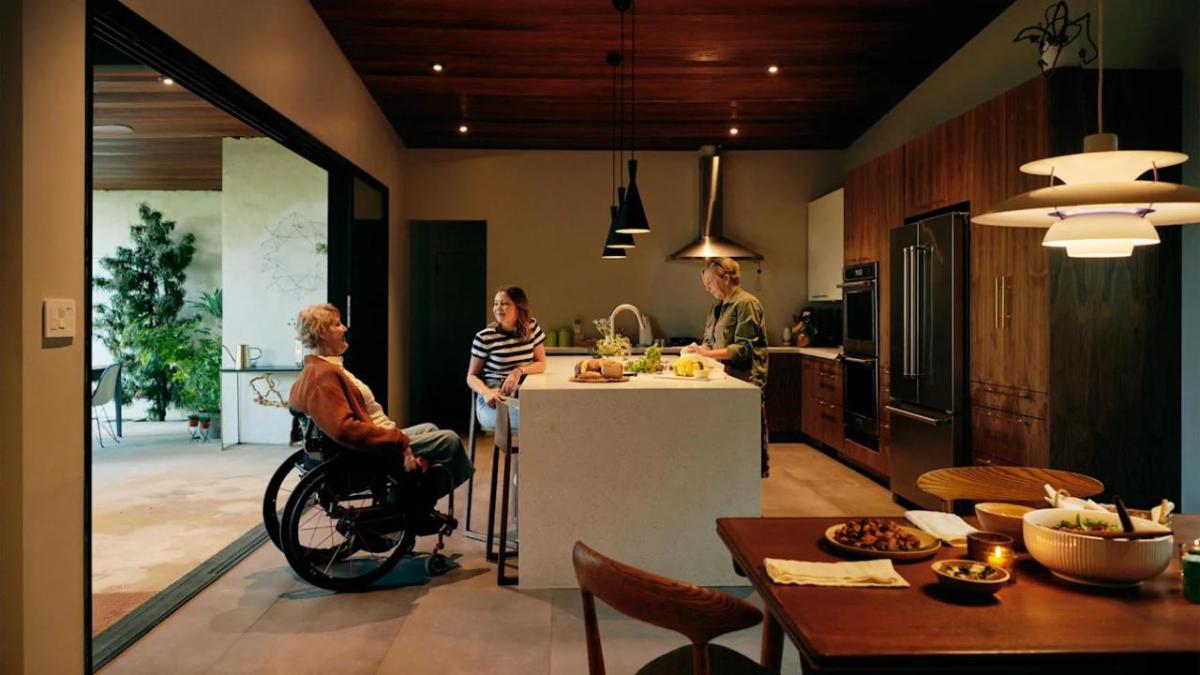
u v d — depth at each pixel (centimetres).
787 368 709
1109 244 150
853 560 160
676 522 334
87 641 234
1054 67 351
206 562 363
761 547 169
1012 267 378
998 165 385
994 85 489
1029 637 122
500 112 645
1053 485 231
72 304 226
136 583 336
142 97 550
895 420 488
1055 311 352
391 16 482
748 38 519
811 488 531
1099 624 127
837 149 750
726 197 750
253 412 682
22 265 206
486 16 486
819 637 122
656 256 749
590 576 138
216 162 742
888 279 521
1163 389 355
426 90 596
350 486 325
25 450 207
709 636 123
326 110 487
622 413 332
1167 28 355
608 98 618
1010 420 382
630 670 255
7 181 203
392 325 673
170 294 833
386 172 653
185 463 600
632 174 463
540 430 331
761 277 750
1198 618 130
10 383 204
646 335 471
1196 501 345
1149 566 139
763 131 698
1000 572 143
